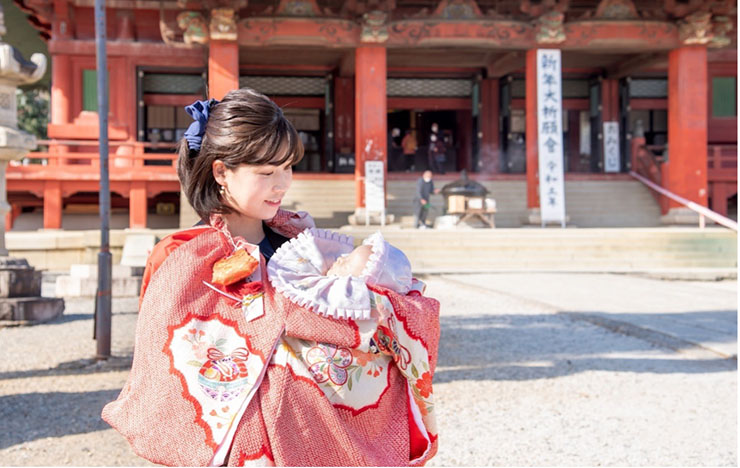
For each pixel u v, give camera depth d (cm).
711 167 2717
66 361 736
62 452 455
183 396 150
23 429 505
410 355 165
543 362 750
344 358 158
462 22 2305
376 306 161
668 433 504
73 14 2684
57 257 1988
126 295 1326
